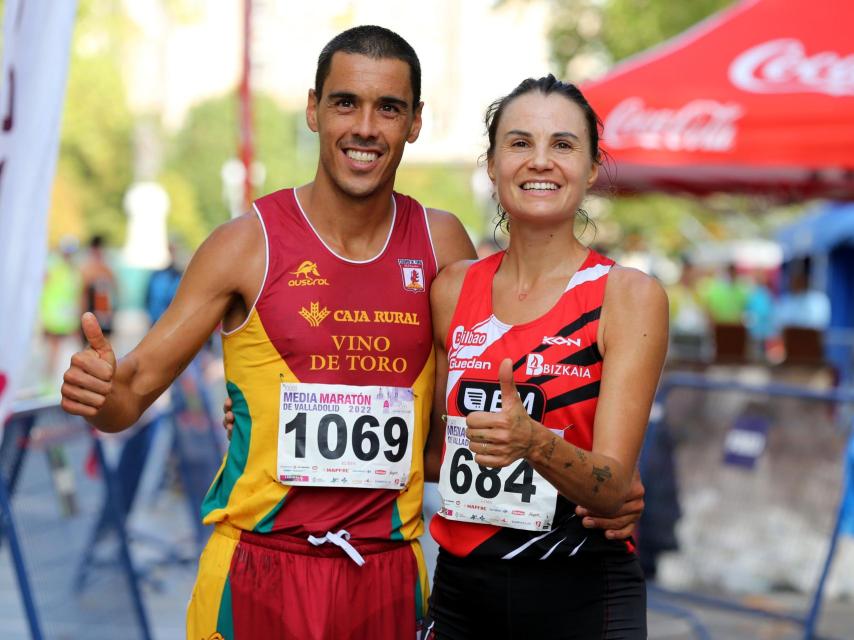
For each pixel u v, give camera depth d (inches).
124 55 1590.8
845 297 665.6
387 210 135.4
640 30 683.4
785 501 224.7
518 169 121.7
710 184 370.0
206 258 130.9
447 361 134.5
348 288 131.5
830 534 219.9
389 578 134.0
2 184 151.9
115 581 206.1
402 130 131.6
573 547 119.5
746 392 229.9
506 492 119.1
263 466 131.1
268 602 131.0
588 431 119.0
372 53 129.2
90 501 200.4
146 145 1795.0
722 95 263.7
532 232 123.6
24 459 179.3
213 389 462.3
